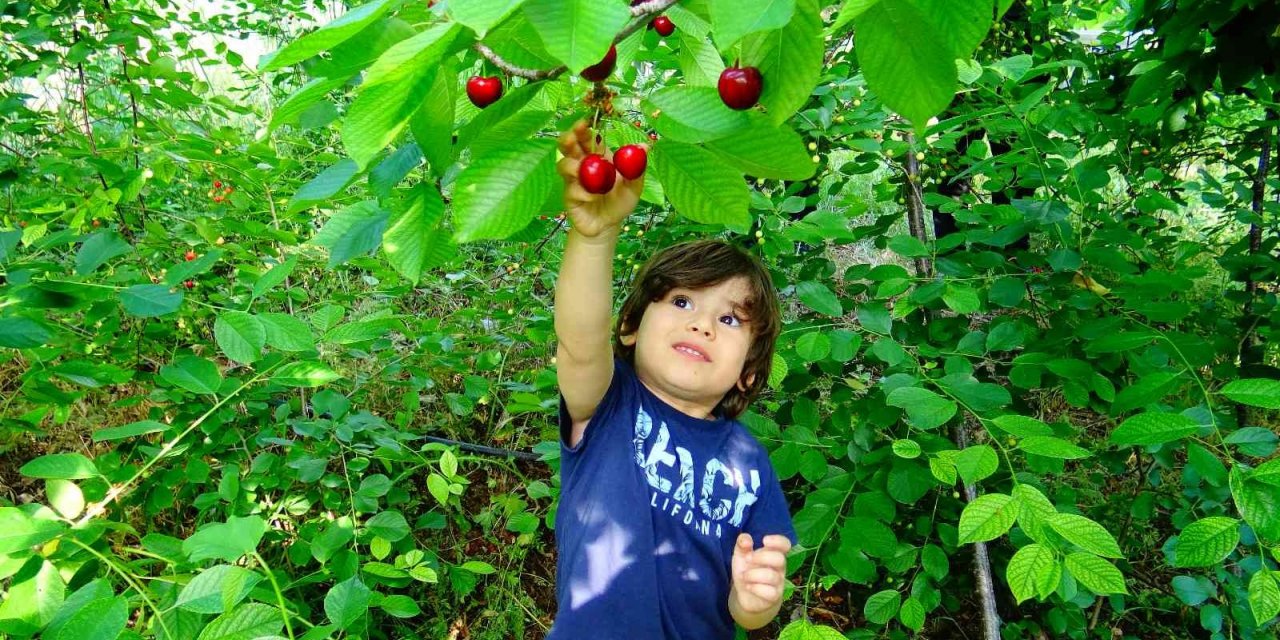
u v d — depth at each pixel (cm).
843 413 238
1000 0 80
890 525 282
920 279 230
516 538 301
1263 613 123
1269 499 120
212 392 170
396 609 198
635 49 122
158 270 292
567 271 145
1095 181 230
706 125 95
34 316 196
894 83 86
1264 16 214
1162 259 332
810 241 228
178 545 160
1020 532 254
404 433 271
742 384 207
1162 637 293
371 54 76
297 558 220
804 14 84
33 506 135
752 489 185
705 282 183
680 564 170
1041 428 154
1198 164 509
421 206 102
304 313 340
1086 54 335
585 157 105
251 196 313
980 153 287
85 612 110
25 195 318
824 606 300
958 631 288
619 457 171
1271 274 257
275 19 454
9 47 289
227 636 112
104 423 309
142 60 305
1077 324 235
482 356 305
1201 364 175
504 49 88
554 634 166
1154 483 290
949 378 189
